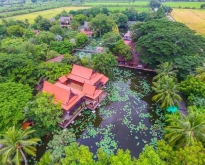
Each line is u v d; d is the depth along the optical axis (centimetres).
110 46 5728
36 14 13138
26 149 2189
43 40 6391
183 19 10544
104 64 4262
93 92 3484
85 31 8581
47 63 4238
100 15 8325
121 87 4378
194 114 2208
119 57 5512
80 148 1970
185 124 2119
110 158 1911
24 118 2748
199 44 4650
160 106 3447
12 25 7569
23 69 3719
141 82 4588
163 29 5047
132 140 2873
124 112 3516
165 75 3566
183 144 2261
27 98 2925
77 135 2980
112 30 8100
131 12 10981
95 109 3581
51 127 2902
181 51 4328
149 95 4047
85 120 3300
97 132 3041
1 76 3556
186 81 3494
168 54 4225
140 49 4928
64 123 3136
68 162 1853
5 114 2502
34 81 3772
